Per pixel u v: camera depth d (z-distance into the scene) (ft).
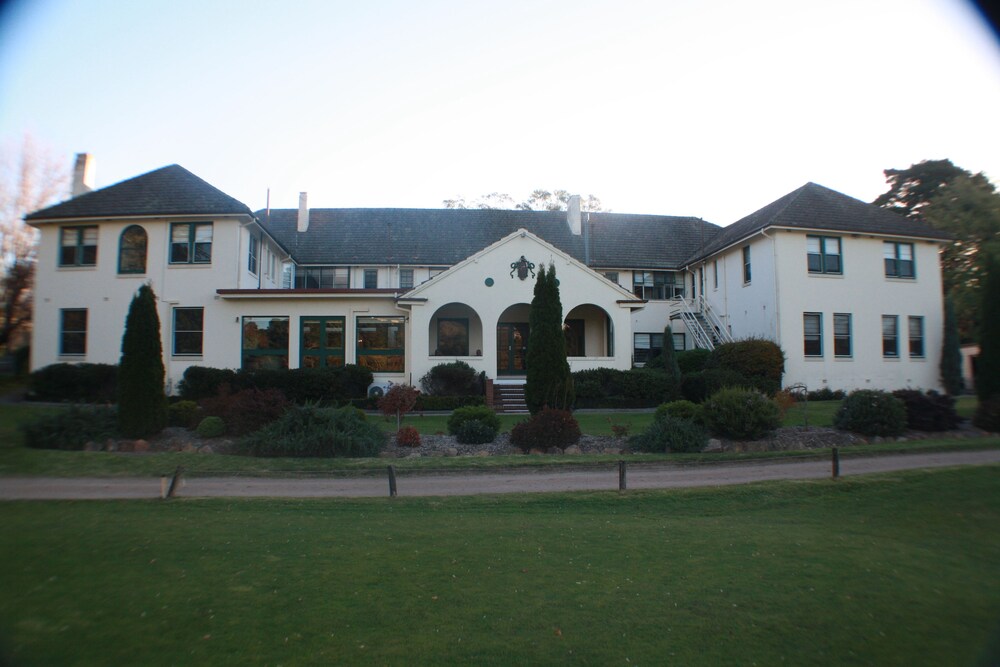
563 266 89.92
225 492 38.47
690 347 119.85
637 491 38.73
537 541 28.04
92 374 79.77
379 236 118.62
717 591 22.02
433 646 17.49
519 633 18.48
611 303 90.17
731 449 53.72
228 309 87.66
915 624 19.40
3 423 60.29
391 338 89.30
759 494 38.19
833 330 96.22
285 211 123.85
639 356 119.14
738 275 105.29
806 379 94.07
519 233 89.45
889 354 98.17
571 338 105.70
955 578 23.72
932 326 99.91
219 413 59.41
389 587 21.94
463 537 28.55
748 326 102.06
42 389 79.66
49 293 88.02
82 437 52.70
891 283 99.09
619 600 21.12
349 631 18.33
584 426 64.23
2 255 109.91
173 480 36.68
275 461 46.96
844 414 59.52
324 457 49.57
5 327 111.65
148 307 55.47
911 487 38.88
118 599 20.03
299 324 88.48
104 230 88.53
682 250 126.21
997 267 67.62
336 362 88.38
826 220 96.84
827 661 16.99
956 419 62.03
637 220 132.05
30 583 21.26
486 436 54.85
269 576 22.66
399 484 40.98
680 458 46.93
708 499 37.40
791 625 19.25
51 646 16.61
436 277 87.76
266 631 18.12
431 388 84.07
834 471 41.75
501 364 100.22
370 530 29.63
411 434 53.67
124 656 16.22
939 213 121.29
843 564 25.21
